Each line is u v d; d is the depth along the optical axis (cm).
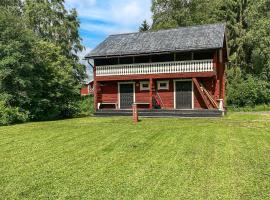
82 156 1188
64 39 4781
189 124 1891
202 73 2494
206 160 1085
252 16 4322
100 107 2997
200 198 791
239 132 1575
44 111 2738
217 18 4638
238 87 3934
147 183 897
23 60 2477
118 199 801
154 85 2784
